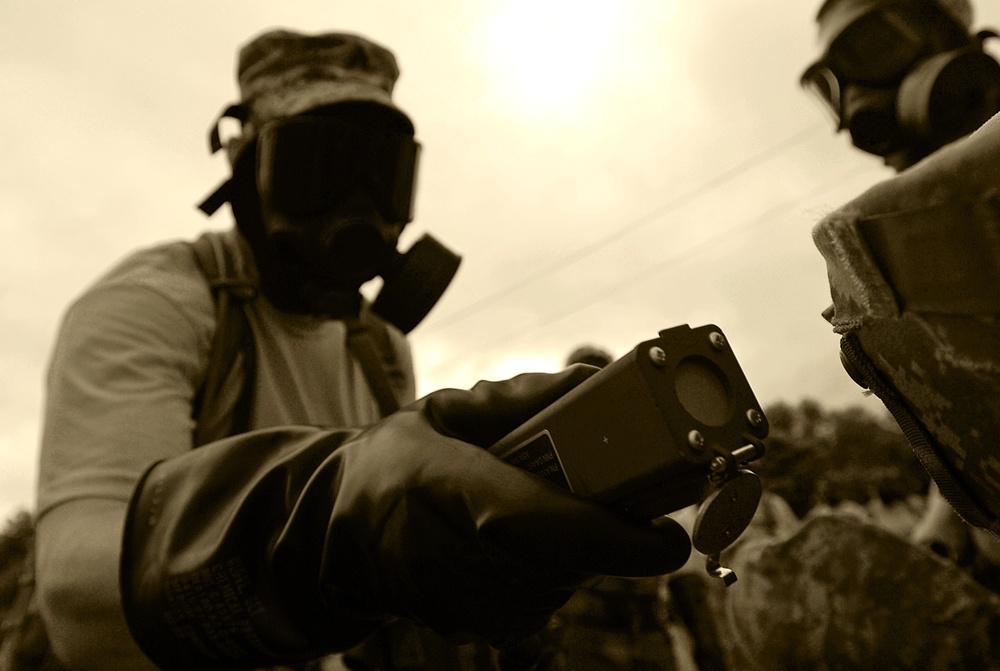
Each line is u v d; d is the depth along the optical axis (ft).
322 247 4.09
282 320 4.19
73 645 2.37
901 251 1.47
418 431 1.88
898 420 1.68
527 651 2.30
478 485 1.70
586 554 1.62
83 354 3.08
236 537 2.02
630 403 1.61
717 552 1.69
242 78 4.70
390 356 4.96
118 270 3.66
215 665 2.07
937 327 1.46
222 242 4.24
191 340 3.58
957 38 6.87
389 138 4.35
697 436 1.55
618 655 10.23
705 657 11.08
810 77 7.71
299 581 1.97
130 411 2.91
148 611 2.06
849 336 1.69
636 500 1.66
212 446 2.29
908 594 4.75
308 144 4.08
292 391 4.05
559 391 1.97
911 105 6.75
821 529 5.02
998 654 4.58
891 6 6.89
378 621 2.09
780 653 4.95
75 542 2.43
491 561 1.69
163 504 2.21
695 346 1.65
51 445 2.82
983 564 6.79
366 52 4.60
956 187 1.33
